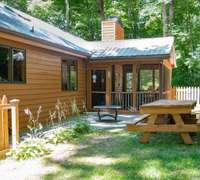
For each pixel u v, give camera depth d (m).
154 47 13.93
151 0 26.56
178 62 21.97
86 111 13.17
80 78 13.62
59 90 11.45
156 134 7.21
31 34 8.56
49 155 5.47
